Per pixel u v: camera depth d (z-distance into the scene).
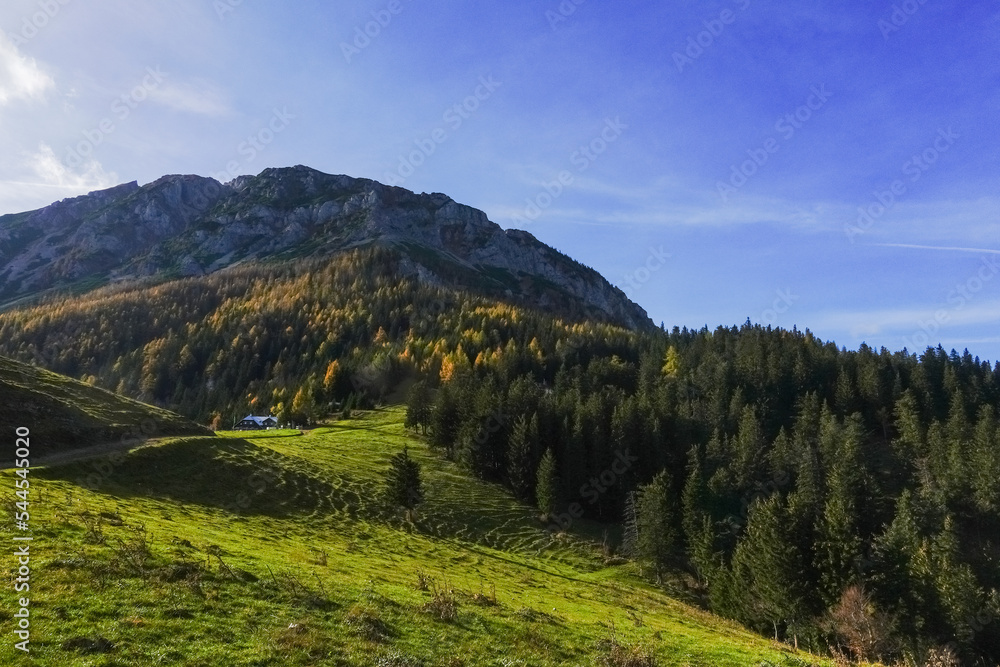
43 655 14.09
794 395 124.25
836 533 49.62
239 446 67.81
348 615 20.25
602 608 37.84
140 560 21.31
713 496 73.75
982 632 44.44
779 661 24.16
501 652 19.78
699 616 48.16
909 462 95.19
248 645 16.66
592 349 169.62
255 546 32.72
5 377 55.06
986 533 74.88
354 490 66.06
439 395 106.81
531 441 87.12
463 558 50.84
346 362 150.62
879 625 42.22
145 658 14.92
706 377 129.12
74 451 48.75
